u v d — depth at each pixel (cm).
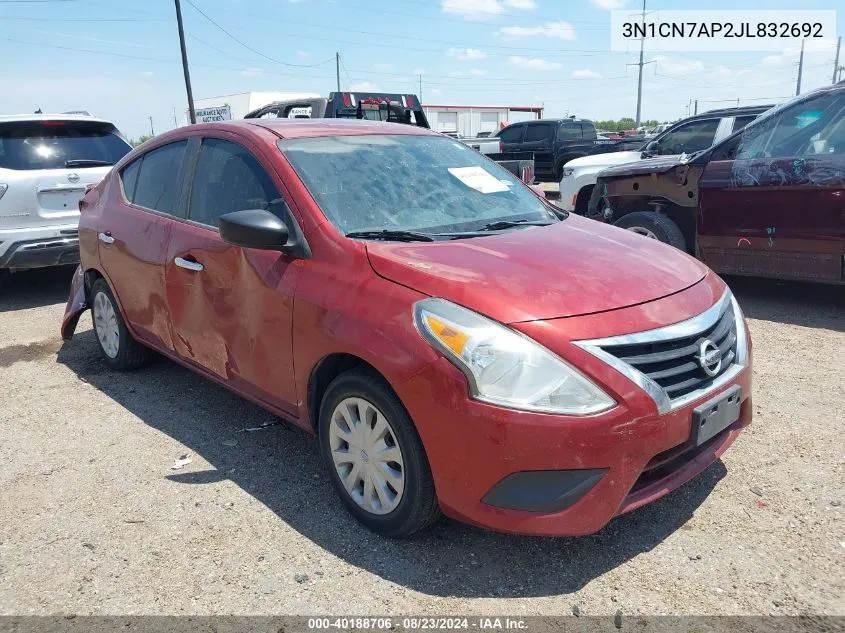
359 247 298
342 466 305
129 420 426
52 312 699
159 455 378
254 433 402
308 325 301
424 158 392
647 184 675
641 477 268
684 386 264
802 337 529
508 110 3488
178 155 424
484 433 244
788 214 566
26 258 694
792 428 378
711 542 284
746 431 376
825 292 658
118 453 382
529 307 255
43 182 697
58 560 288
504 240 319
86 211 515
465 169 400
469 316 254
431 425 255
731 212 602
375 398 276
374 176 357
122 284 459
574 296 263
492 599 256
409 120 1517
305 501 327
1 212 678
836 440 362
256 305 332
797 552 275
